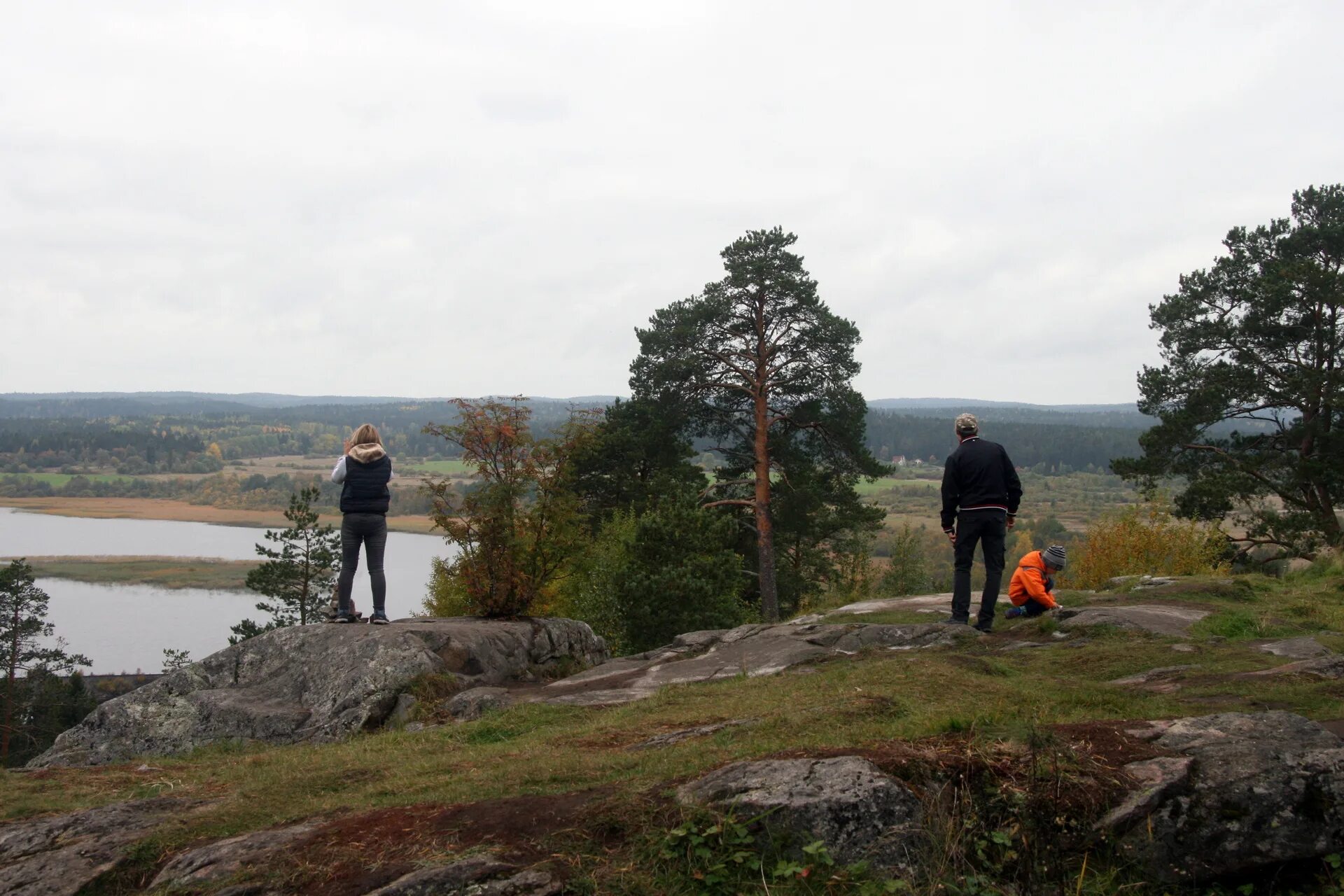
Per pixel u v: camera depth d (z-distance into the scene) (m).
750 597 33.03
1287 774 3.62
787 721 5.34
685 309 29.41
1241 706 5.31
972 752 3.95
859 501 34.03
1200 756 3.84
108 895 3.96
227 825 4.46
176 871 3.95
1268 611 9.12
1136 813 3.55
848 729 5.00
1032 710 5.18
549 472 10.74
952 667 6.70
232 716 7.88
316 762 6.05
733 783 3.84
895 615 10.36
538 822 3.87
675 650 9.65
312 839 3.96
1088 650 7.43
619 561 23.73
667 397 29.81
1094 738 4.08
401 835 3.88
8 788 5.81
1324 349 25.70
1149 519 20.77
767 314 28.95
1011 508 8.89
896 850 3.44
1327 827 3.46
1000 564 8.75
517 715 6.97
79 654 48.06
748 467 31.89
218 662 8.63
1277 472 25.88
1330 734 3.95
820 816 3.52
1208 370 27.06
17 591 43.44
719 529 22.81
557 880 3.40
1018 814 3.56
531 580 10.57
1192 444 27.30
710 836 3.57
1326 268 25.23
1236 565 24.14
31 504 164.88
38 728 44.16
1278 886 3.43
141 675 56.25
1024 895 3.35
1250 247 27.59
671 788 4.00
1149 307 28.72
